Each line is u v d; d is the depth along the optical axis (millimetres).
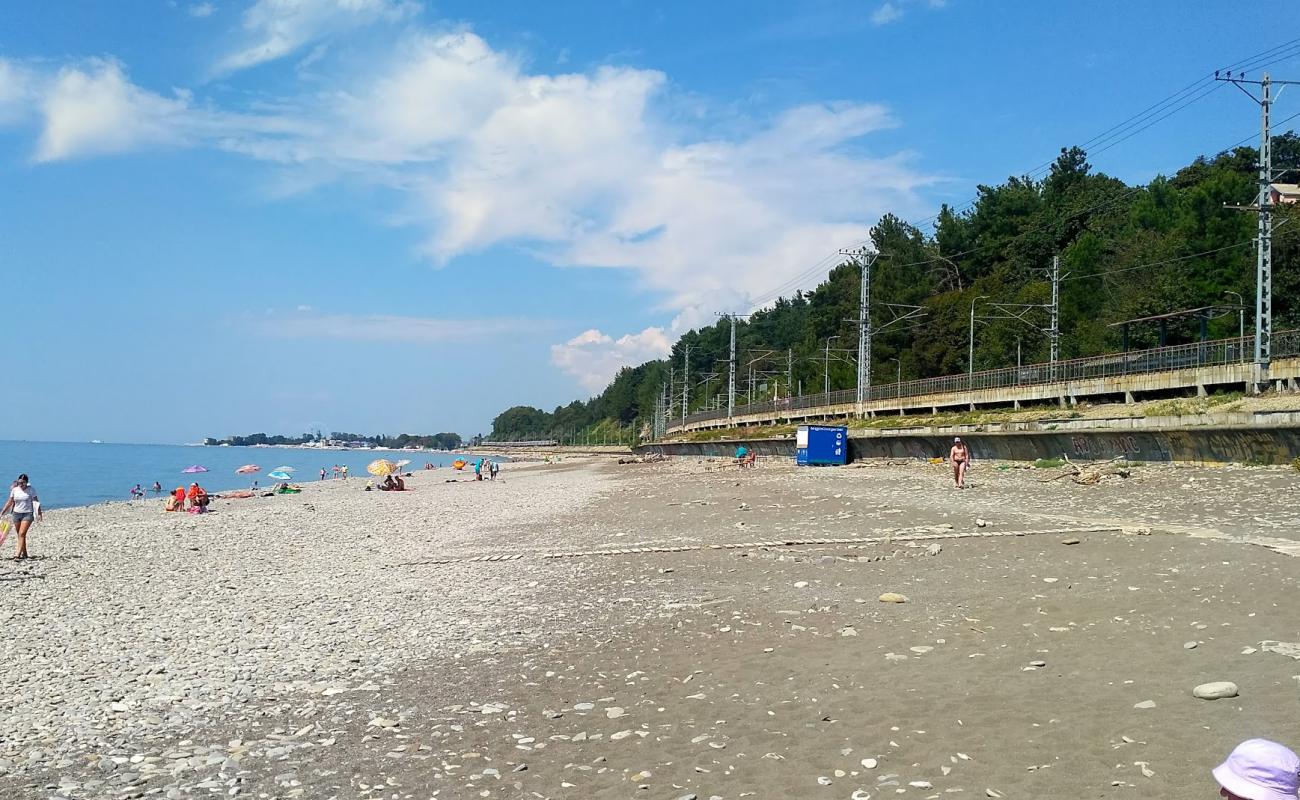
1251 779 5203
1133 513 23375
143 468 130125
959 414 63875
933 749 8344
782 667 11539
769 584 17469
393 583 21125
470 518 40312
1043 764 7762
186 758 9406
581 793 8086
